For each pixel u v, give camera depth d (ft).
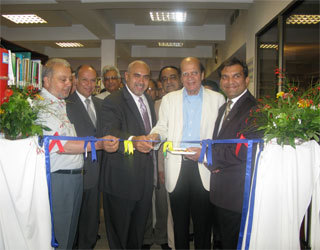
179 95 6.84
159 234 8.64
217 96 6.86
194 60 6.54
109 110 6.47
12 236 4.78
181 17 21.54
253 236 5.03
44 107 5.08
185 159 6.51
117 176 6.39
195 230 6.65
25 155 4.78
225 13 21.26
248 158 5.16
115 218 6.56
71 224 6.07
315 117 4.61
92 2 16.08
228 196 5.49
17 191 4.74
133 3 16.20
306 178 4.83
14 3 16.35
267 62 14.19
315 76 9.37
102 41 24.41
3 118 4.67
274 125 4.86
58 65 5.69
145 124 6.95
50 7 17.03
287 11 11.46
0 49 5.07
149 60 35.45
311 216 5.13
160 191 8.41
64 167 5.62
